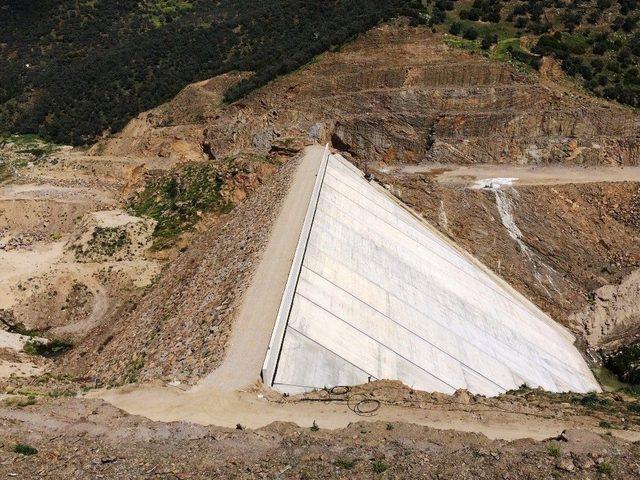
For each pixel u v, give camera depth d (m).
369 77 78.00
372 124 74.75
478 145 71.31
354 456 20.55
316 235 43.78
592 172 66.69
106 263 61.47
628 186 62.38
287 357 30.20
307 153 61.62
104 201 76.69
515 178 65.62
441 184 64.44
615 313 56.19
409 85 76.56
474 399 28.81
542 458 20.72
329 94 78.88
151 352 36.88
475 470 19.78
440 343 40.50
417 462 20.22
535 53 79.38
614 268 58.72
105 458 20.61
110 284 58.94
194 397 27.16
